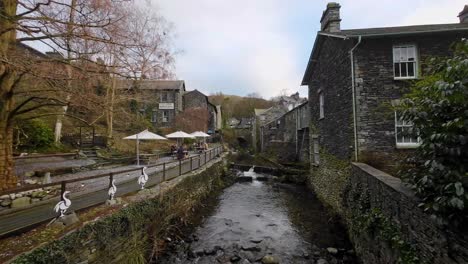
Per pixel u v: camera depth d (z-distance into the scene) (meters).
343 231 9.38
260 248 8.10
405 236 4.55
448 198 3.12
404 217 4.60
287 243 8.52
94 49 6.04
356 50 10.08
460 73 3.09
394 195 5.04
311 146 16.55
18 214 5.59
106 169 14.88
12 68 5.20
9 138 6.84
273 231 9.65
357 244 7.34
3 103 6.51
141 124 24.70
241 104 67.75
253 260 7.33
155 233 7.44
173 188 9.51
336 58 11.72
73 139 19.25
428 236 3.80
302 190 16.69
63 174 12.23
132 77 6.94
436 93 3.60
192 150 29.73
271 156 29.11
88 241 5.12
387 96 9.77
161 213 8.09
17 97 7.47
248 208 12.79
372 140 9.66
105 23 5.76
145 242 7.03
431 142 3.54
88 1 5.35
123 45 6.02
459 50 3.38
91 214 5.91
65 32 5.30
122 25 6.09
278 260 7.21
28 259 3.92
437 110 3.52
